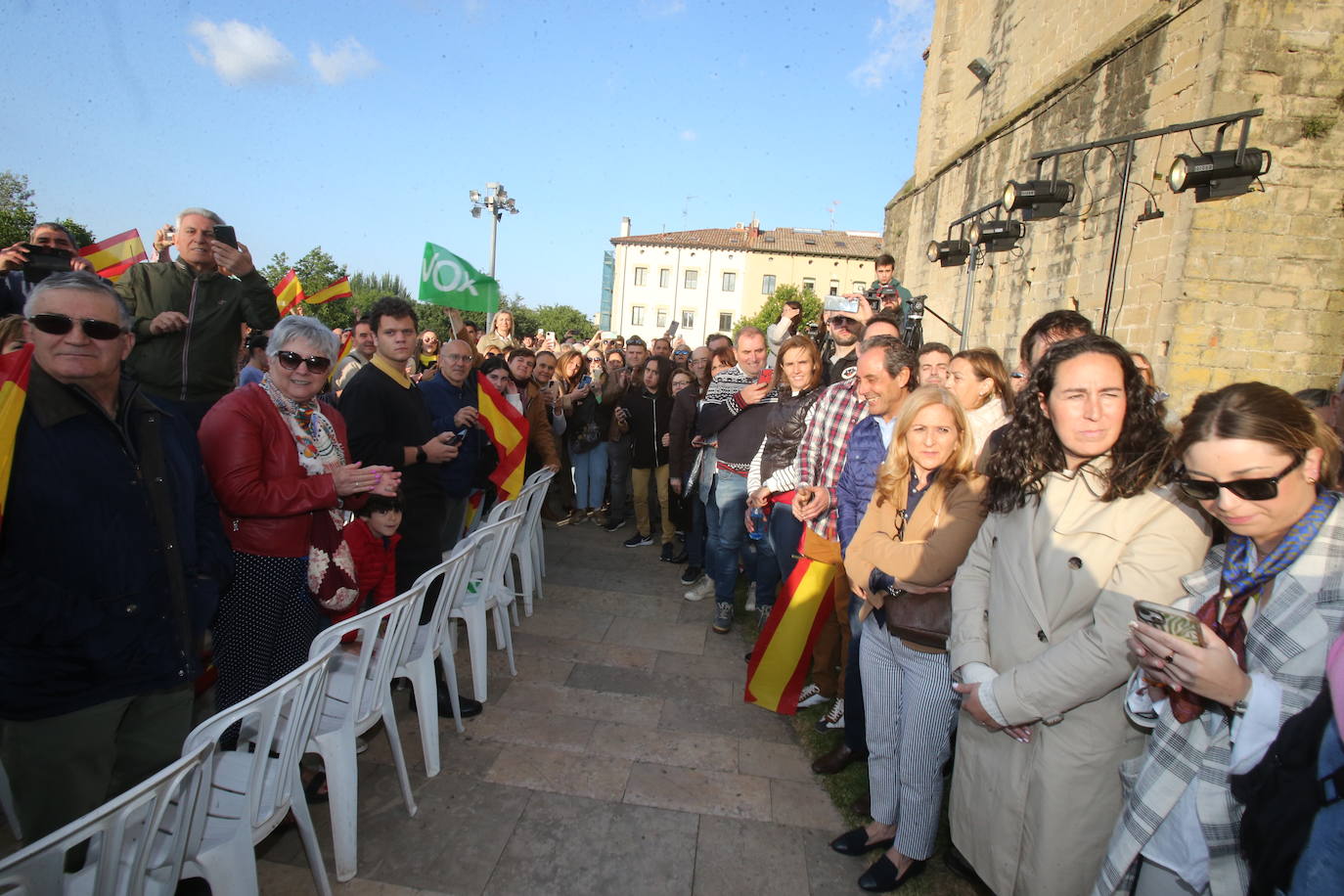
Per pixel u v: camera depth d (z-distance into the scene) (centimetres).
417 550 356
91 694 195
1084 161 882
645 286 5478
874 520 265
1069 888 196
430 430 372
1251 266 666
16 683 185
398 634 273
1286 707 142
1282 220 661
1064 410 189
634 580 590
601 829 277
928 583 239
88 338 187
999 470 213
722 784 312
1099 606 183
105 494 197
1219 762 157
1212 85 659
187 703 222
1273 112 652
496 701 376
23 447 186
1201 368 676
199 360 374
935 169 1451
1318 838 126
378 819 275
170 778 156
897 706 260
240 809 206
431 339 780
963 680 214
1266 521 150
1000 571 211
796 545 402
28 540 187
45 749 191
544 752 329
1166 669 153
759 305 5397
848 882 257
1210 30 669
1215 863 158
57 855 135
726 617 482
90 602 194
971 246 947
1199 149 665
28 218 2425
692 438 595
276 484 260
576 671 418
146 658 204
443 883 244
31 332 187
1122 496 187
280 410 280
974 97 1344
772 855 269
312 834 223
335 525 286
